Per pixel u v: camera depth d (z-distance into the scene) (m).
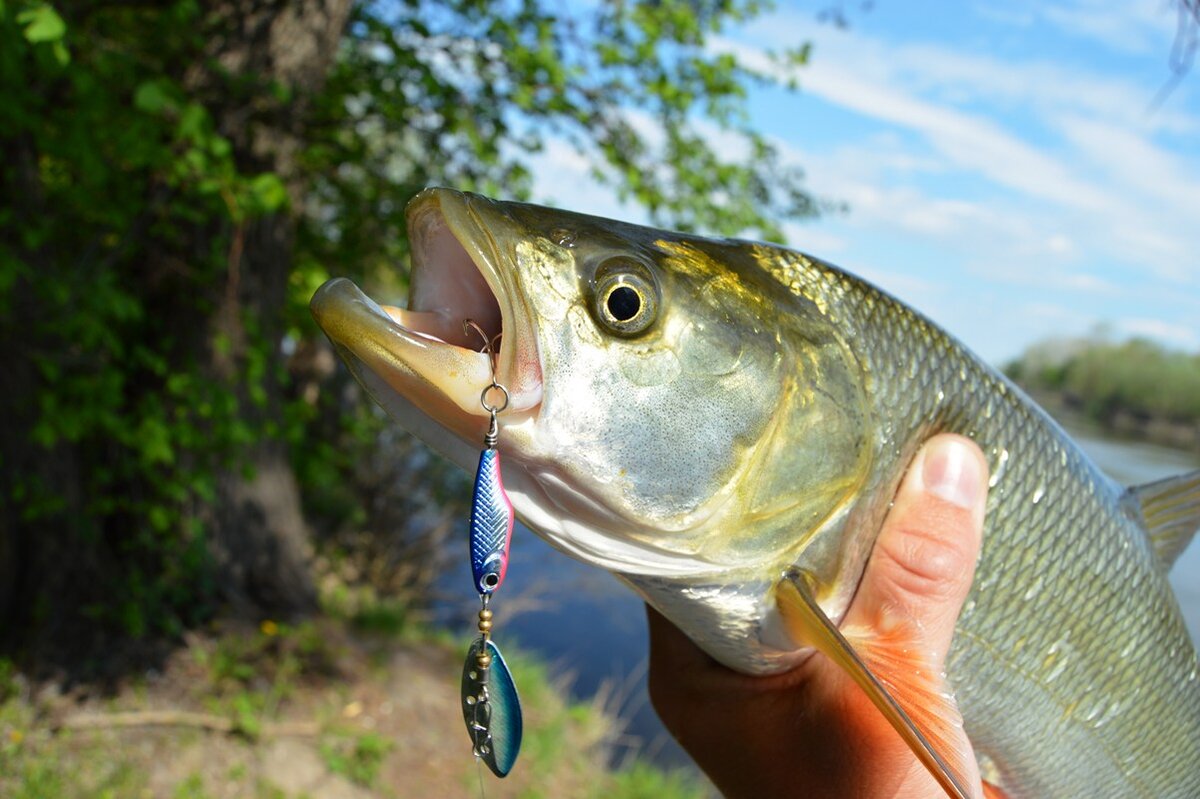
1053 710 0.31
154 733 0.77
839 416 0.27
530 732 1.00
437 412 0.23
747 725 0.29
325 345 1.46
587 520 0.25
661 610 0.28
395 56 0.92
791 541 0.27
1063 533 0.30
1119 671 0.32
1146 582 0.32
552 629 1.49
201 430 0.87
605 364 0.24
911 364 0.28
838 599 0.27
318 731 0.84
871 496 0.27
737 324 0.26
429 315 0.24
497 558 0.22
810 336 0.27
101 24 0.77
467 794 0.85
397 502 1.52
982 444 0.29
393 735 0.88
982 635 0.30
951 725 0.26
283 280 0.93
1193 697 0.33
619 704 1.20
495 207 0.24
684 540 0.26
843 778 0.27
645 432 0.25
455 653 1.12
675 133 1.02
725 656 0.29
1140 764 0.33
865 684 0.24
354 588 1.31
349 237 1.15
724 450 0.25
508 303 0.23
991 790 0.32
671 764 1.12
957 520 0.27
